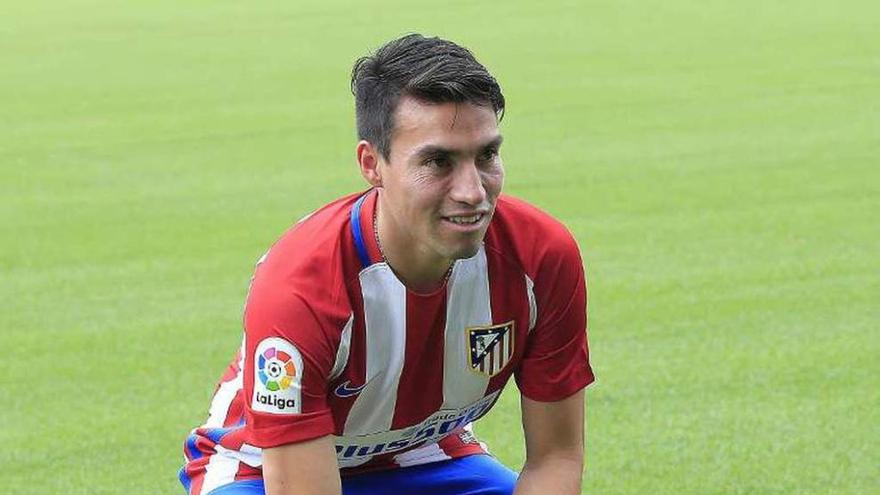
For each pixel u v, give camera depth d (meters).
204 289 14.09
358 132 5.72
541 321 6.21
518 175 18.78
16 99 27.02
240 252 15.50
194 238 16.16
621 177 18.47
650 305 13.08
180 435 10.45
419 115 5.38
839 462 9.63
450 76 5.35
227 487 6.42
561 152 20.20
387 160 5.55
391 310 5.92
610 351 11.91
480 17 36.19
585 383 6.41
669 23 33.84
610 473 9.53
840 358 11.59
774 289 13.47
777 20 33.41
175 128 23.41
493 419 10.56
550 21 35.06
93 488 9.54
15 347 12.50
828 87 24.75
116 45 34.12
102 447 10.26
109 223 17.00
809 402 10.70
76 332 12.86
